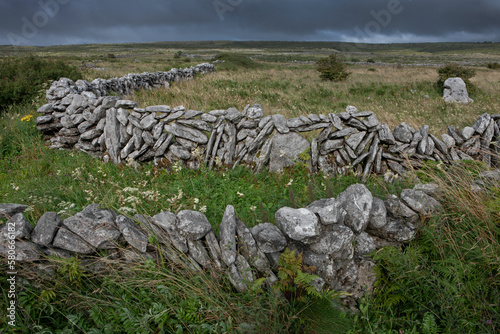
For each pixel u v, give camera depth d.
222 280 2.59
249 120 5.73
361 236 2.85
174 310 2.36
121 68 22.80
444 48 172.12
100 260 2.47
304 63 42.22
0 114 8.27
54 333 2.23
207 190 4.48
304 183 5.07
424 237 2.88
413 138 5.50
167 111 5.82
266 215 3.60
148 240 2.52
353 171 5.61
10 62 10.22
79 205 3.92
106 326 2.24
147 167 5.60
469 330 2.34
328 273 2.65
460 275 2.53
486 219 2.80
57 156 5.99
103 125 6.01
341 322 2.44
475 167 4.09
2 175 5.12
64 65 11.11
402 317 2.57
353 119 5.63
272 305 2.31
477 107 11.65
